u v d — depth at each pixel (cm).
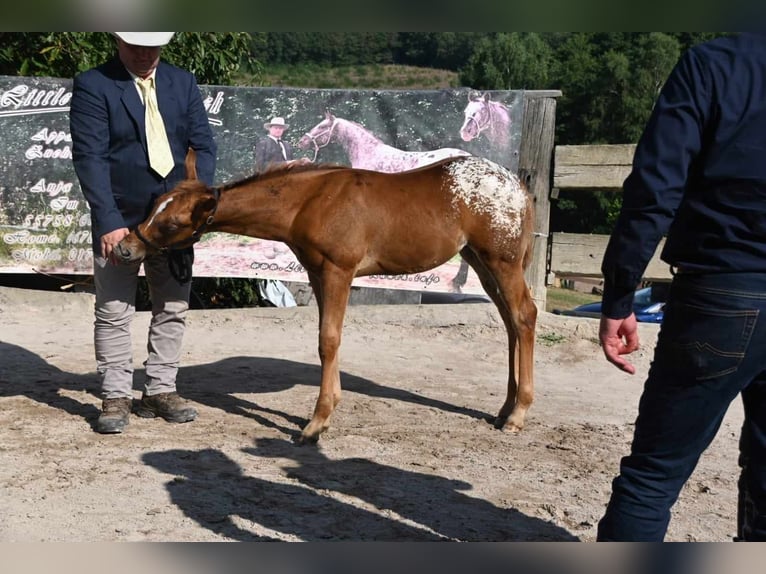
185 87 513
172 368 536
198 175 517
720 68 258
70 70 945
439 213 520
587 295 2294
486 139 805
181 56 960
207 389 613
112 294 505
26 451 465
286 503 408
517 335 542
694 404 268
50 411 541
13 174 804
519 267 538
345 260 506
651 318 1101
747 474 288
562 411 596
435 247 522
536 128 805
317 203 503
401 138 809
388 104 808
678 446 275
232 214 501
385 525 387
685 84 260
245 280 966
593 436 537
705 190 263
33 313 826
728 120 256
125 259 478
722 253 260
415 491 430
